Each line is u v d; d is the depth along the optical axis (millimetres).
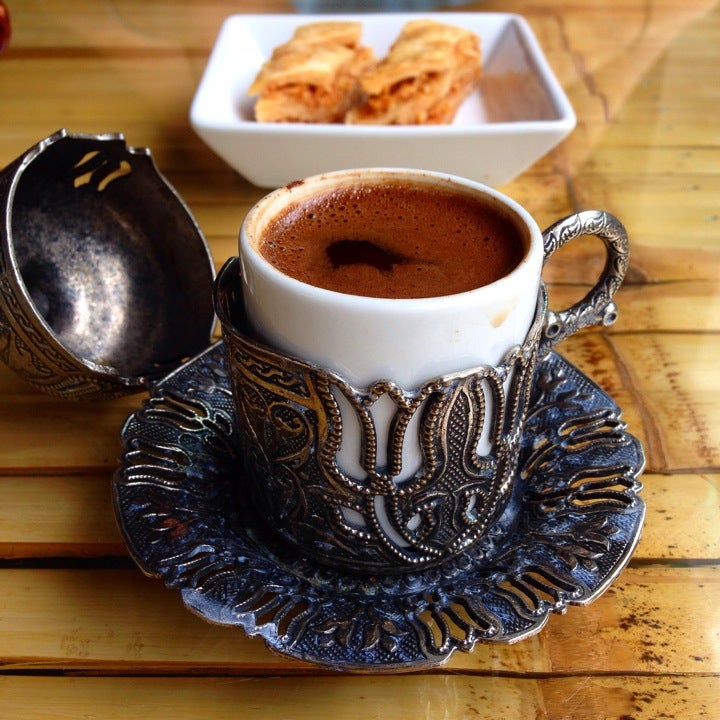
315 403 223
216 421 274
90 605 245
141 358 301
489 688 231
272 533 250
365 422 222
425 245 245
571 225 240
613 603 246
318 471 231
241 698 229
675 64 491
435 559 241
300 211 254
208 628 241
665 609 245
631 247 361
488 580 233
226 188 401
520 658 236
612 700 228
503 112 432
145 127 440
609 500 252
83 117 444
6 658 235
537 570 232
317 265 239
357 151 372
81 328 301
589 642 238
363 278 236
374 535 236
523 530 249
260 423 234
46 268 300
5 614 243
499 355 227
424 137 364
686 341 322
